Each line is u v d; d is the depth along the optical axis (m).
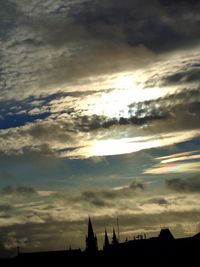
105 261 190.75
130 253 175.50
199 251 154.50
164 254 161.75
